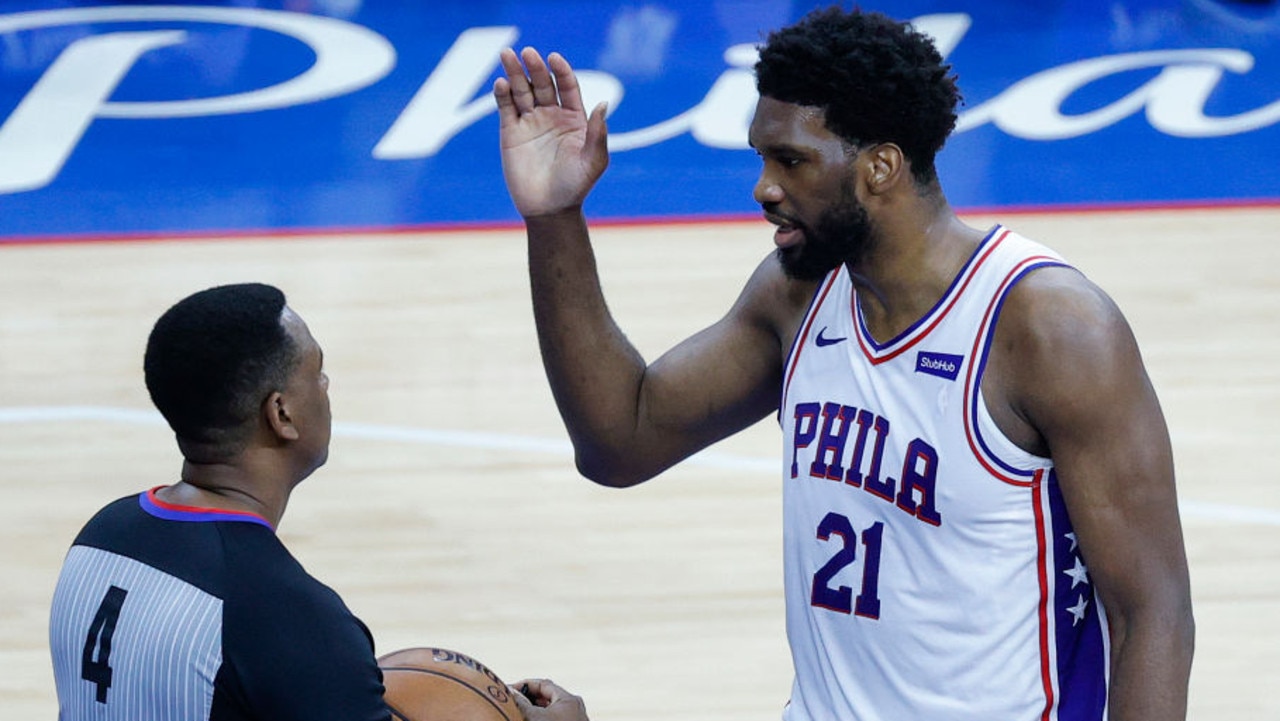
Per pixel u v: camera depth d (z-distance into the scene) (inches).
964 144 1175.6
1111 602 299.7
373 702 275.6
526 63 331.3
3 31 1376.7
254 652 269.0
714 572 643.5
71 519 685.3
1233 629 597.9
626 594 626.2
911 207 299.1
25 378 826.2
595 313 339.3
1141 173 1126.4
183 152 1159.6
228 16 1423.5
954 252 301.0
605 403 342.3
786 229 304.5
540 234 332.8
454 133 1197.7
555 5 1453.0
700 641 593.6
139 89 1268.5
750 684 564.7
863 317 313.7
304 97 1255.5
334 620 276.4
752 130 302.8
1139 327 882.1
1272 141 1175.6
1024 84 1283.2
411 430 768.3
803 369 323.3
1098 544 292.8
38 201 1076.5
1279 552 653.3
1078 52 1348.4
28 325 889.5
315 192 1099.3
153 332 289.1
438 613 610.2
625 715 543.5
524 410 791.1
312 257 993.5
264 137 1186.6
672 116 1220.5
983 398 294.7
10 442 756.6
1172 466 293.6
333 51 1346.0
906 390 303.0
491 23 1408.7
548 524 682.2
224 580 273.3
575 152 329.4
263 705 269.1
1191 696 555.8
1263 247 1000.9
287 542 663.1
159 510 287.0
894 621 308.5
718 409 349.7
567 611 613.3
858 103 289.3
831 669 320.8
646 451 352.2
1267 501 696.4
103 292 936.9
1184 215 1056.8
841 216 297.1
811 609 322.3
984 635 301.7
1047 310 288.0
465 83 1284.4
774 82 295.1
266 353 286.4
